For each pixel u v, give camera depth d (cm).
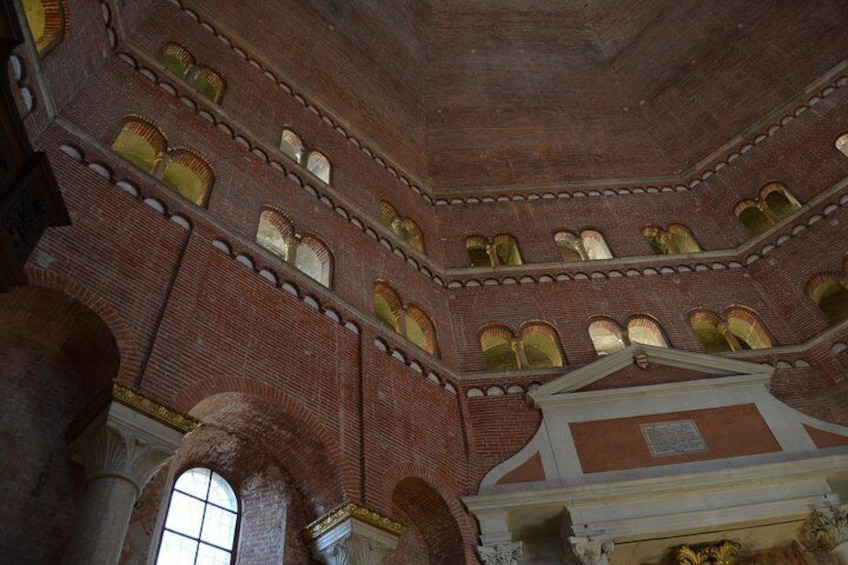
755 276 2012
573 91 2856
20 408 991
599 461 1523
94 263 1122
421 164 2466
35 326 1057
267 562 1183
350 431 1333
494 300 1961
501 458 1547
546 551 1462
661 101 2700
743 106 2442
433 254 2097
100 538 852
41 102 1207
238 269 1385
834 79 2241
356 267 1730
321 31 2444
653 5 2955
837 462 1469
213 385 1149
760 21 2569
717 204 2278
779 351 1777
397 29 2830
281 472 1305
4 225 744
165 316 1154
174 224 1330
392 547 1205
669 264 2083
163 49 1762
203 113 1677
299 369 1332
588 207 2350
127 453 942
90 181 1234
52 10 1301
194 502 1206
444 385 1655
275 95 2036
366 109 2398
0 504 901
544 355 2055
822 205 2003
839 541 1379
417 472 1391
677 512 1427
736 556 1447
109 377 1032
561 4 3158
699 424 1592
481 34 3030
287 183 1750
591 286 2022
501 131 2675
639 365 1738
